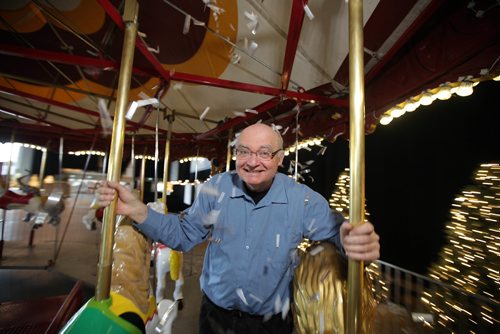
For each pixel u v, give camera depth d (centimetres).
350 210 71
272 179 123
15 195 314
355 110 70
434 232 405
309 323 91
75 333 80
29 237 520
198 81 183
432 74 138
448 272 262
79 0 136
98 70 192
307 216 115
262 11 138
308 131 265
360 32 71
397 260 463
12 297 295
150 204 243
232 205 121
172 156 446
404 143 459
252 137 111
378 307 225
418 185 432
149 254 125
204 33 162
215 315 124
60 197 314
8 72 206
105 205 88
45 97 248
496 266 233
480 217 251
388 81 175
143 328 100
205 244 533
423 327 197
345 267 96
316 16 138
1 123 355
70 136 401
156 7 144
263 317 121
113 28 150
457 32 121
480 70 116
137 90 226
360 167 70
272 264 116
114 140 92
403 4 123
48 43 168
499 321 177
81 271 367
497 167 250
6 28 155
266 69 192
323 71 184
